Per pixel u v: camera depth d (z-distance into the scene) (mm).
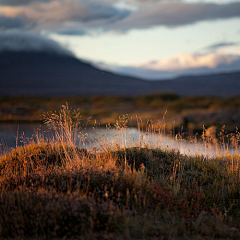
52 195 4645
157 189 5402
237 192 6078
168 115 37500
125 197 5031
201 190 5953
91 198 4484
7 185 5492
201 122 30375
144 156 7242
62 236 3814
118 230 3943
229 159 8633
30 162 7152
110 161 6223
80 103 79625
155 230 4102
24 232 3873
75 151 7727
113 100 84500
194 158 8008
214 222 4520
